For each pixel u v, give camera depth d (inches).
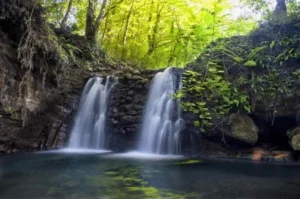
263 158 287.7
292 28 311.6
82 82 408.8
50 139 364.5
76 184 178.9
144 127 368.5
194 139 330.3
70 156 307.9
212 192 160.2
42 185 175.6
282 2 354.6
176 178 197.9
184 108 327.6
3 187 170.9
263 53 315.6
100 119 391.2
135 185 177.5
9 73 296.2
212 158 299.7
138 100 381.1
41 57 326.6
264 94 300.7
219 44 345.1
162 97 364.2
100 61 469.1
